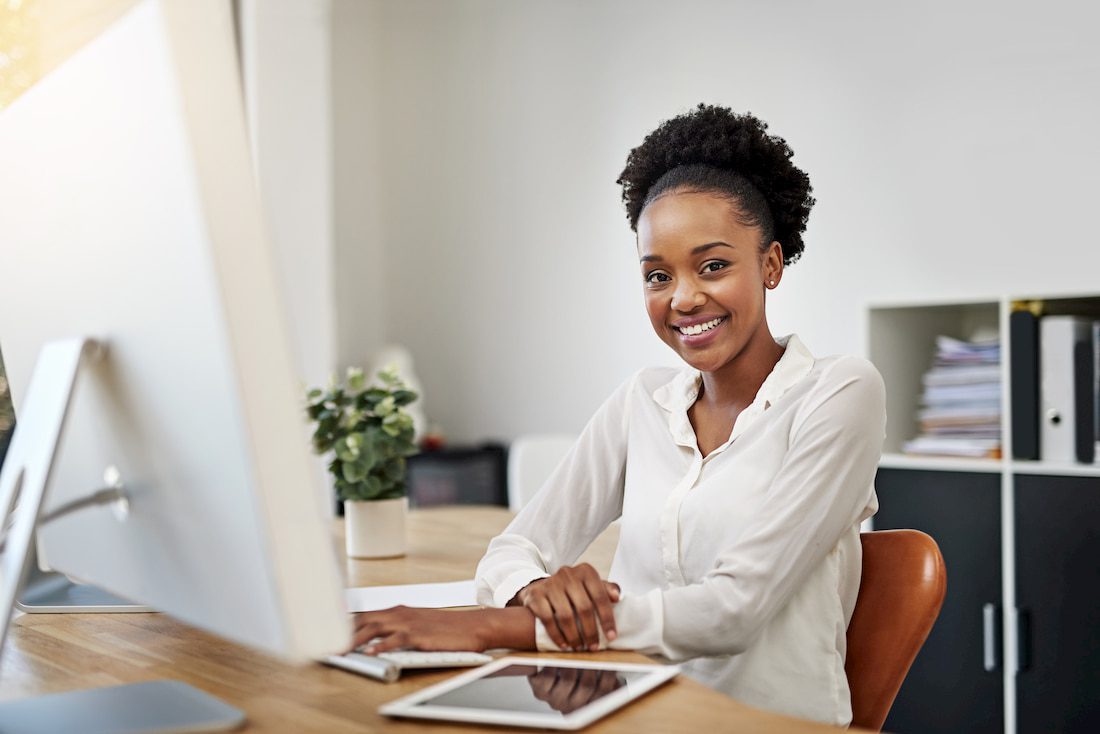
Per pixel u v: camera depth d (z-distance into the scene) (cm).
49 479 78
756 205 133
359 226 484
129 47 70
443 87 471
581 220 425
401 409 186
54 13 260
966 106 318
